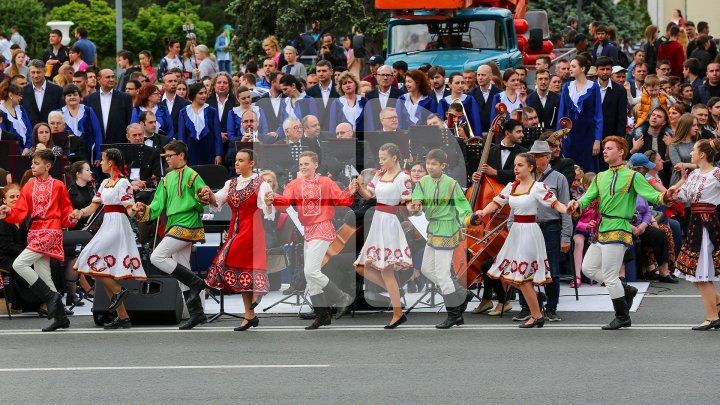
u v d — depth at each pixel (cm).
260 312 2362
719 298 2167
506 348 1938
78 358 1894
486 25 3784
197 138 2966
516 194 2139
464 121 2512
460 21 3794
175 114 3064
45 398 1614
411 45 3806
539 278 2127
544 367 1778
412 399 1584
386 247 2125
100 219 2544
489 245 2288
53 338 2092
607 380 1684
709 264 2081
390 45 3828
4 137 2845
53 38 4112
